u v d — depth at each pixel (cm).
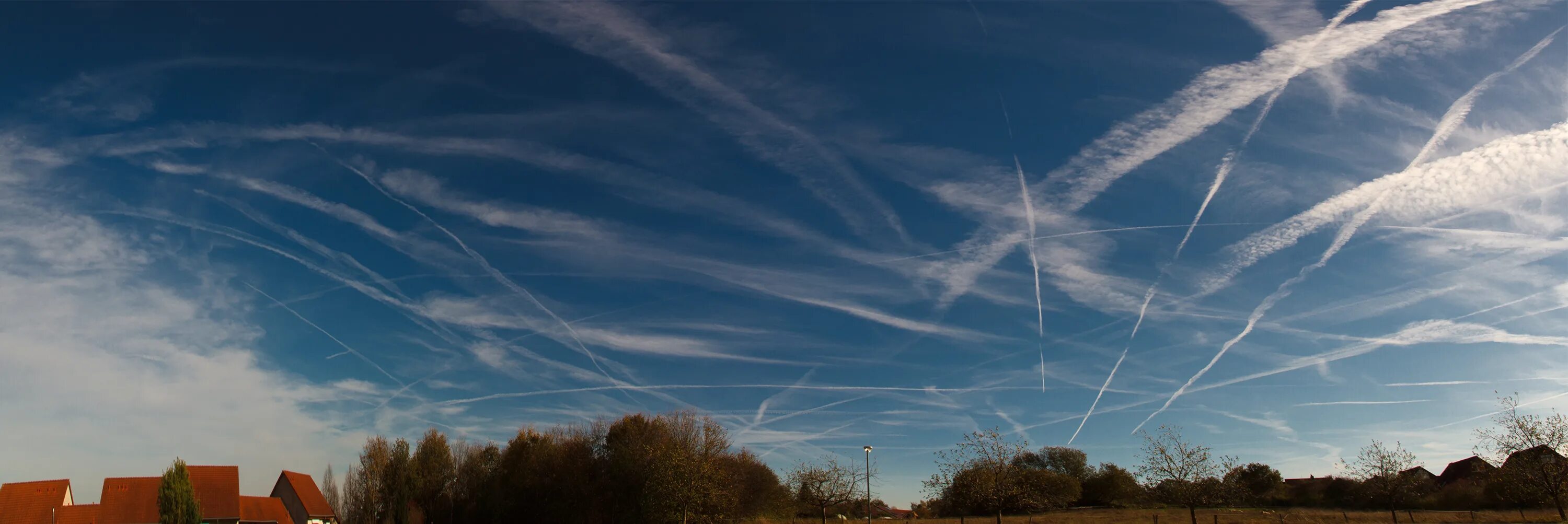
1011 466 5647
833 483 6500
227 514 8262
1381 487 6397
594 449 7175
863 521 8144
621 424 7244
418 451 7569
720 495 6094
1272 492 9956
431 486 7394
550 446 7150
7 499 7688
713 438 6888
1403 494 6341
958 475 5634
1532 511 6806
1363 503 8538
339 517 7788
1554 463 5253
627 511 6331
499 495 6888
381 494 7306
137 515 7975
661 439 6850
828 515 8050
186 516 6912
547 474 6888
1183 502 5053
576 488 6600
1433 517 6862
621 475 6425
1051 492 9706
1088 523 7344
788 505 6969
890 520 8294
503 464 7181
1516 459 5472
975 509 8275
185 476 7006
